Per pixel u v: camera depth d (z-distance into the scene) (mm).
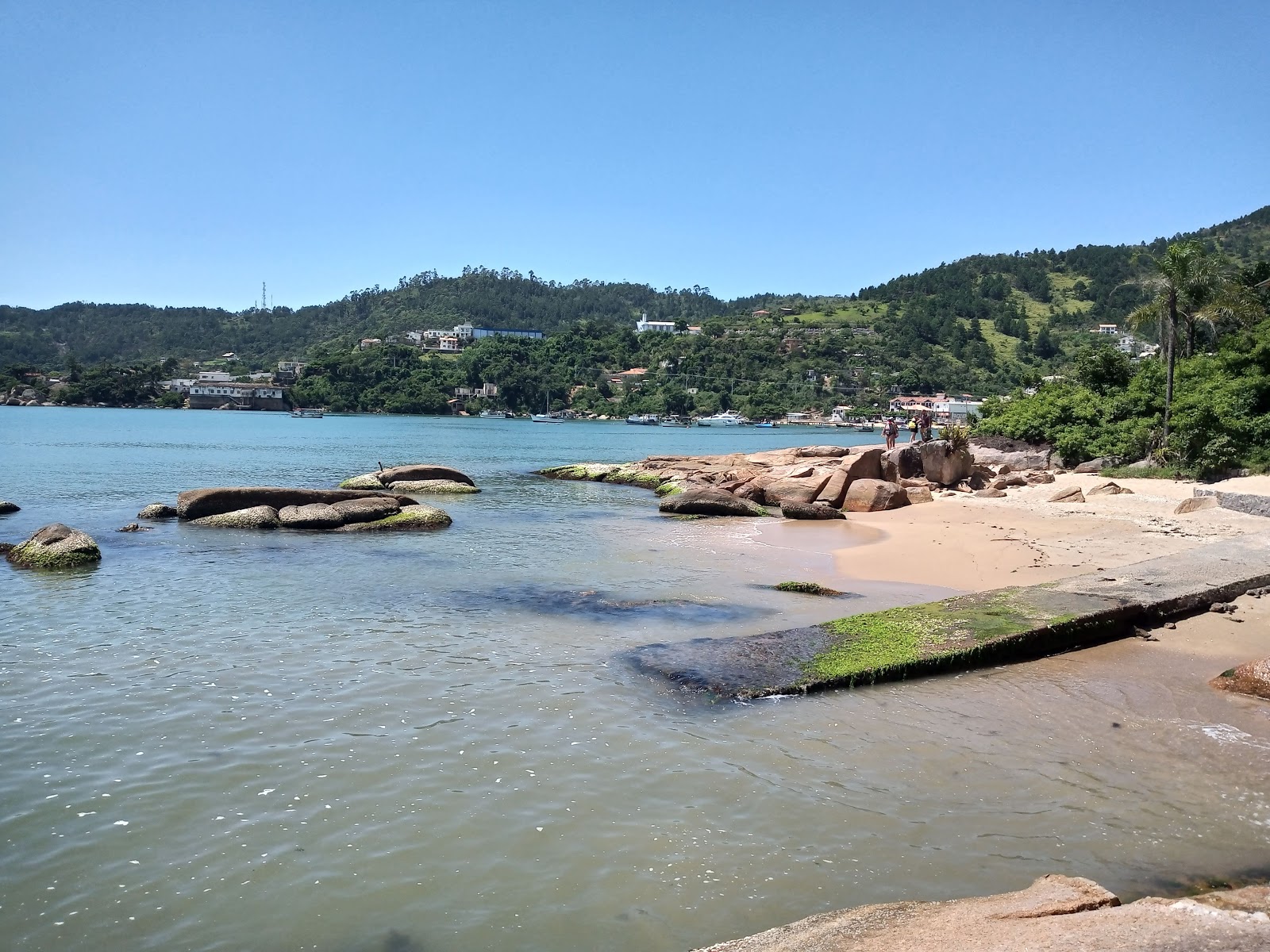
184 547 22734
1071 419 48656
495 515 31797
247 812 7938
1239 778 8648
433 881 6855
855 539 25109
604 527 28578
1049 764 9008
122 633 13938
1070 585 15688
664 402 180375
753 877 6879
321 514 26609
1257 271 51594
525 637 13914
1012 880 6789
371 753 9242
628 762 9055
